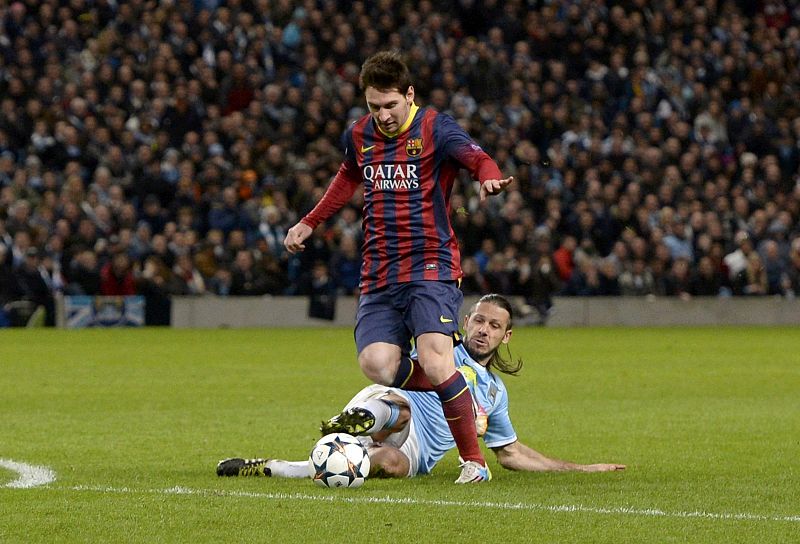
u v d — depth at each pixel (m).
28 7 93.88
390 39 101.44
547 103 101.94
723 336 79.88
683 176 99.81
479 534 19.67
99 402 41.44
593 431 34.69
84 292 80.69
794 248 96.06
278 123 92.56
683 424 36.31
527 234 90.38
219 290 84.06
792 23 118.56
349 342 70.94
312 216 26.14
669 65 108.56
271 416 37.62
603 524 20.50
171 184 85.38
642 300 91.31
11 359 58.38
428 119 25.16
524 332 83.25
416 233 25.05
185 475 25.72
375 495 22.95
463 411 24.61
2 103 86.00
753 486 24.66
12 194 81.25
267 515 21.02
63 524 20.31
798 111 111.31
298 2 101.38
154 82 90.88
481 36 108.06
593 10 108.88
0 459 28.28
